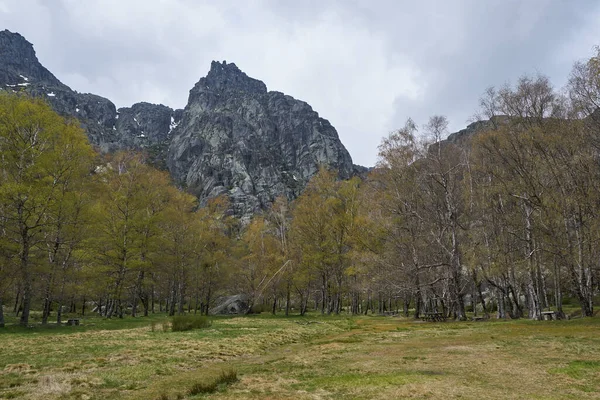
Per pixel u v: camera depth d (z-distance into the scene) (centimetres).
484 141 2825
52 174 2548
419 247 3306
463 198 3192
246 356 1482
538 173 2550
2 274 2272
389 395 830
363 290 3862
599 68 2161
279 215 5338
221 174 15988
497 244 2950
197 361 1316
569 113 2472
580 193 2422
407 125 3384
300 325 2872
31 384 988
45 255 2869
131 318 3625
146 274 4038
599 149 2402
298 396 852
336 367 1191
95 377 1057
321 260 4406
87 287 3061
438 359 1268
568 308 4034
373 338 1964
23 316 2447
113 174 3591
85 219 2770
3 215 2378
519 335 1811
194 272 4403
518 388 869
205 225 4559
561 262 2734
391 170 3331
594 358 1184
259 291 4750
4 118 2402
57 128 2578
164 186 4056
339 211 4425
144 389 951
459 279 3120
